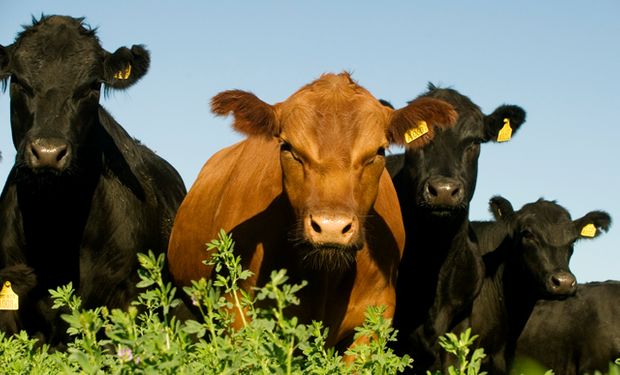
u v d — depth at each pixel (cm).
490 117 1470
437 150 1365
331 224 826
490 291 1780
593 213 1856
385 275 1002
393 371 601
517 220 1817
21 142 1147
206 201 1141
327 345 975
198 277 1141
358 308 980
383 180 1077
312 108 895
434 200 1277
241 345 603
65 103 1179
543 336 1986
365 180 895
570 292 1773
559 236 1803
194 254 1145
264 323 547
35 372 631
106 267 1213
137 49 1273
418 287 1402
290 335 529
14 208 1203
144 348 496
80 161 1195
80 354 482
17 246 1199
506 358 1788
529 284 1806
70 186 1188
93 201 1205
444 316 1419
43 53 1199
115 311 514
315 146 872
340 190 859
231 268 634
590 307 1984
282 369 515
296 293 942
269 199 967
